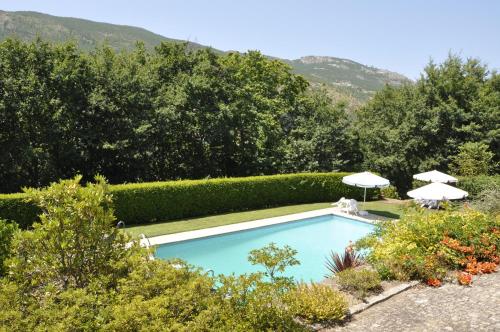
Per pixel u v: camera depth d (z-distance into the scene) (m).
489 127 28.77
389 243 10.91
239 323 5.76
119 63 23.44
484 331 7.09
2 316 4.78
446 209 13.22
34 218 15.48
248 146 27.48
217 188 21.22
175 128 24.39
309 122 30.41
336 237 18.03
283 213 21.34
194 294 5.72
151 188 18.78
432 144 29.47
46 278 5.88
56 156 21.08
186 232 16.64
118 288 5.95
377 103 37.62
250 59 37.22
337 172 26.94
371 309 8.05
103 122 21.83
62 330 4.71
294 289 7.31
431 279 9.26
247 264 14.52
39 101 19.19
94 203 6.16
